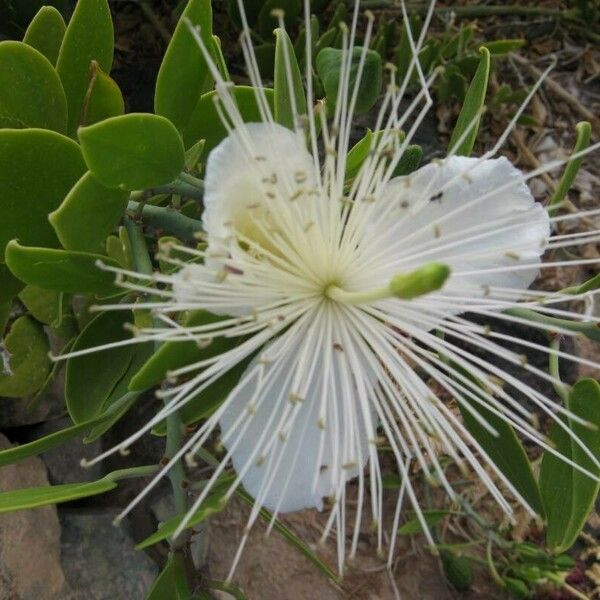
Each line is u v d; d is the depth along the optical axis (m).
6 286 0.16
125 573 0.19
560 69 0.32
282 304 0.12
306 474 0.12
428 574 0.23
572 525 0.13
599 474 0.13
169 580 0.14
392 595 0.23
